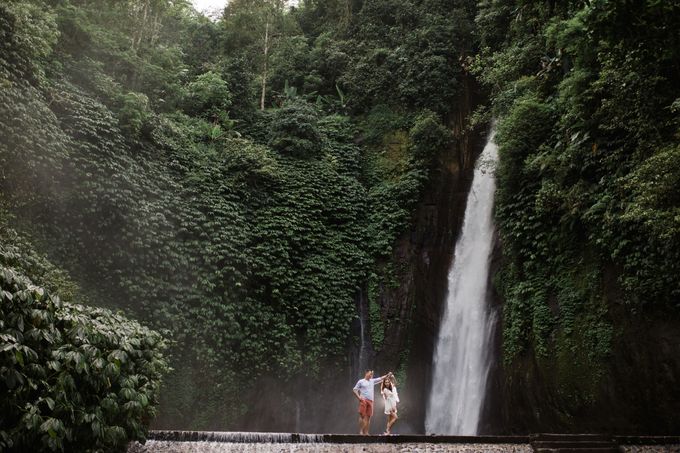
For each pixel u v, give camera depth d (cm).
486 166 1644
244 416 1434
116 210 1312
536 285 1377
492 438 806
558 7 927
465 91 2073
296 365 1520
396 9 2342
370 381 1031
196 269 1429
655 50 796
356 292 1747
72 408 586
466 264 1773
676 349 1012
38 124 1191
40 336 585
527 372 1338
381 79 2155
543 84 1527
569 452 781
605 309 1166
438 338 1778
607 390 1118
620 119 1134
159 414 1252
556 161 1334
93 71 1502
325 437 781
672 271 1020
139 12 1953
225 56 2478
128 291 1283
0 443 519
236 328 1445
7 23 1195
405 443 782
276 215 1686
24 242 1077
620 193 1127
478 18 2003
